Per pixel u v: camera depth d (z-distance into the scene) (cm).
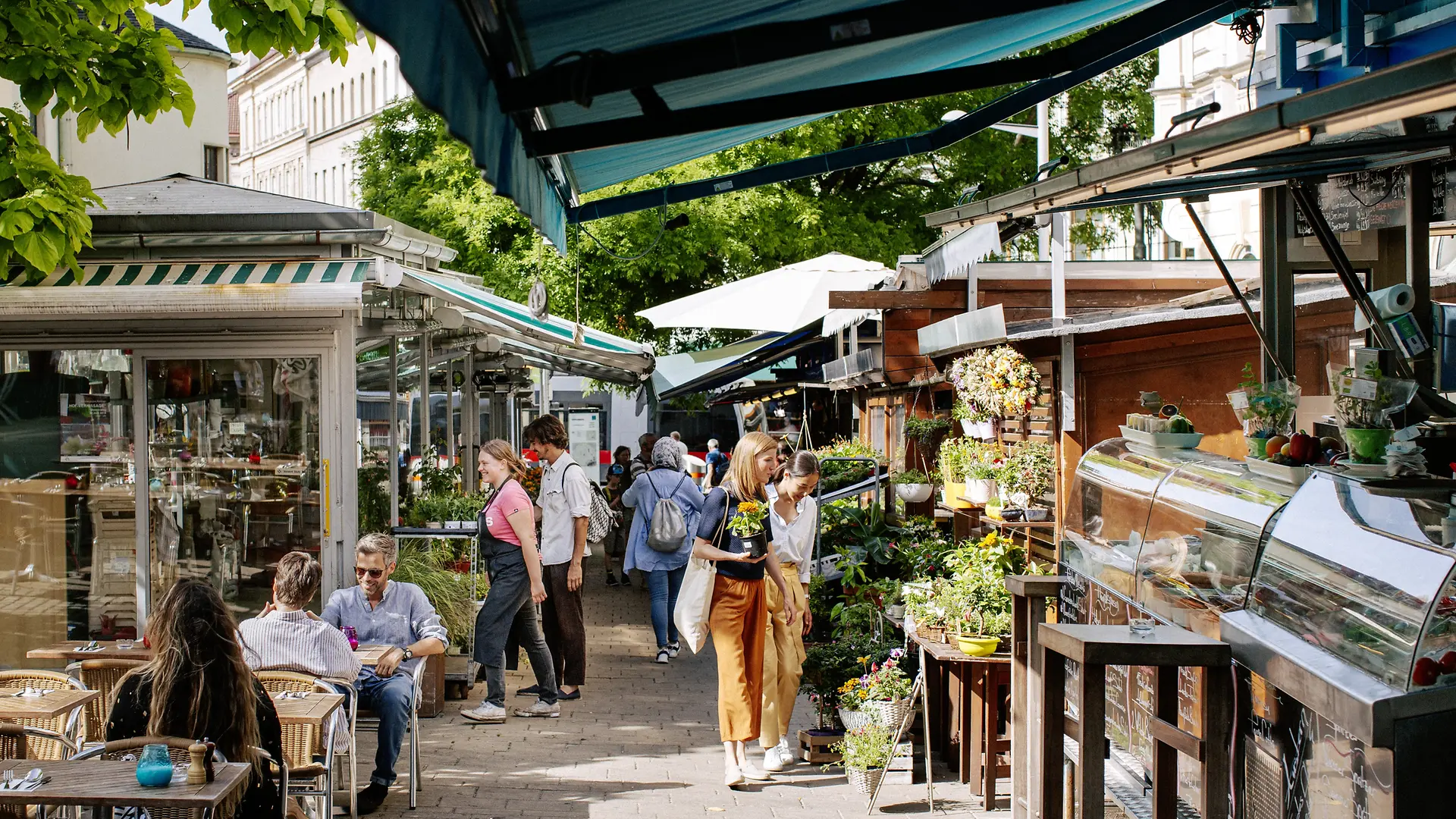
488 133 239
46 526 920
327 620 745
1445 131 412
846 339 1481
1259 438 476
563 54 281
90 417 917
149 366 907
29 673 606
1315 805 350
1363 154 447
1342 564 360
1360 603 343
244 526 907
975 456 891
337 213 878
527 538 894
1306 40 467
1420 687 311
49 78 754
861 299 1165
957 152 2322
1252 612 398
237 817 483
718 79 373
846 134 2227
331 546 901
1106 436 812
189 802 417
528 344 1368
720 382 1738
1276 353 585
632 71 255
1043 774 420
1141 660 382
